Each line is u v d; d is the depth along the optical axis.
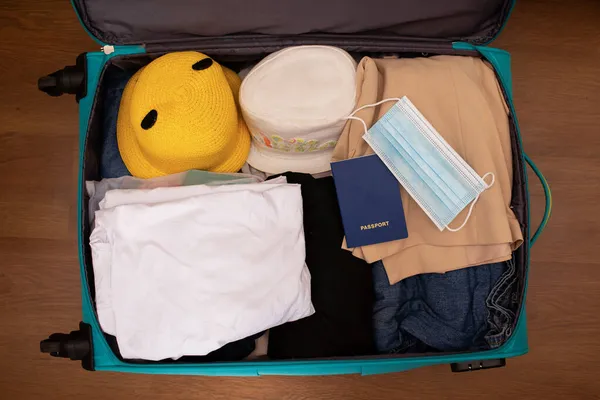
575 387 1.24
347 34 1.00
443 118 0.95
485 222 0.92
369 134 0.93
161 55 1.00
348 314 0.94
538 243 1.28
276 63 0.91
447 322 0.96
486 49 1.03
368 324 0.96
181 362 0.91
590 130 1.32
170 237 0.86
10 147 1.27
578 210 1.29
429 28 1.01
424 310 0.99
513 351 0.93
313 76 0.91
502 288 0.96
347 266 0.96
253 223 0.88
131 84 0.99
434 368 1.23
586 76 1.31
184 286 0.85
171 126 0.83
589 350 1.25
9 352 1.21
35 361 1.21
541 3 1.33
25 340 1.21
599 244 1.29
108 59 0.99
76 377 1.21
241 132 1.00
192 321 0.84
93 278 0.94
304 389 1.22
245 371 0.89
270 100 0.90
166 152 0.87
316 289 0.95
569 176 1.30
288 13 0.95
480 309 0.96
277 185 0.91
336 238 0.97
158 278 0.85
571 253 1.28
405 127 0.93
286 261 0.88
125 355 0.86
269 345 0.98
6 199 1.25
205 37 0.99
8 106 1.28
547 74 1.33
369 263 0.98
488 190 0.92
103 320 0.89
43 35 1.29
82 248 0.91
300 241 0.90
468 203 0.92
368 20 0.97
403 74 0.95
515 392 1.23
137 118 0.86
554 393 1.24
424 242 0.94
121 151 0.98
